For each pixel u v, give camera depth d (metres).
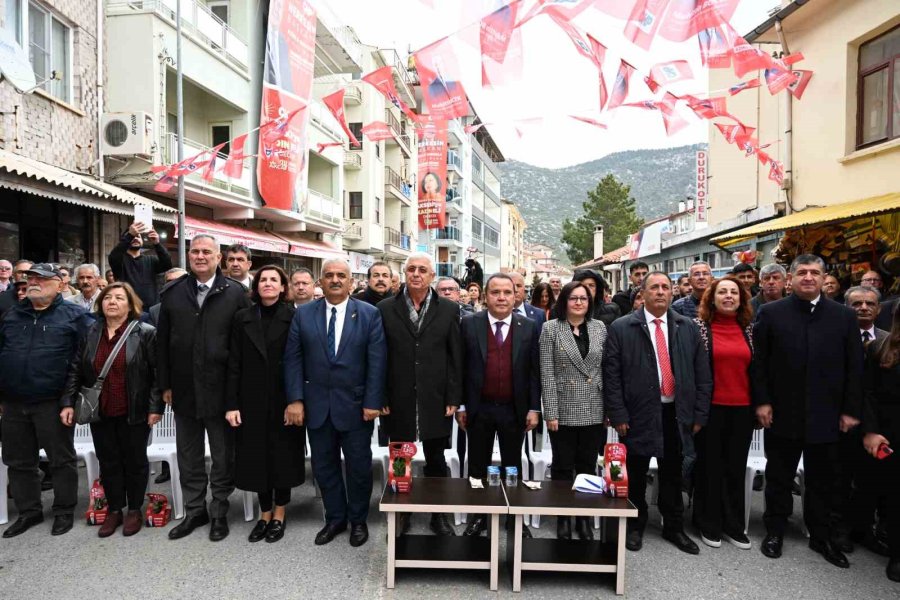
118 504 4.30
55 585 3.46
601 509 3.43
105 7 11.14
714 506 4.16
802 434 3.94
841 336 3.96
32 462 4.35
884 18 8.51
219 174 13.80
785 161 10.87
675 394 4.06
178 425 4.32
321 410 4.11
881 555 4.02
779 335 4.05
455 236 46.97
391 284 6.28
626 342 4.17
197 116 14.88
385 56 28.62
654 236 21.53
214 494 4.27
